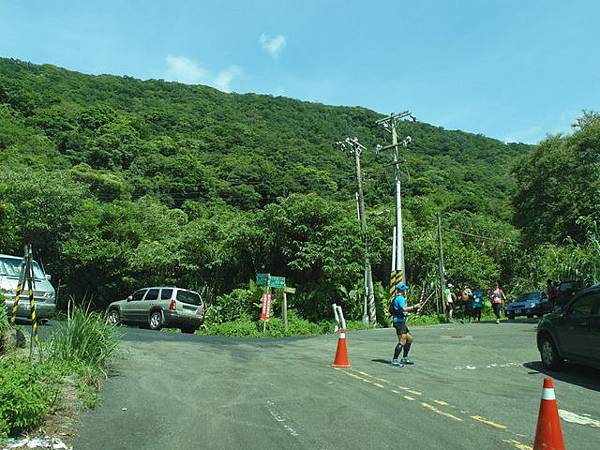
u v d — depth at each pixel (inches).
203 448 229.9
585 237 1157.1
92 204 1411.2
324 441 242.4
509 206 1354.6
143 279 1263.5
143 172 2274.9
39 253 1352.1
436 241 1520.7
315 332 937.5
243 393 338.6
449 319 1295.5
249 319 1050.1
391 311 503.2
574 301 446.9
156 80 4281.5
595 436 264.7
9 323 437.1
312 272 1119.6
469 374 441.4
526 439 252.8
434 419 285.3
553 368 459.2
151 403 305.7
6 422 230.1
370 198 1903.3
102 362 380.2
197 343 601.3
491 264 1731.1
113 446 229.9
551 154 1194.0
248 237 1113.4
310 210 1095.0
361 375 419.8
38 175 1375.5
